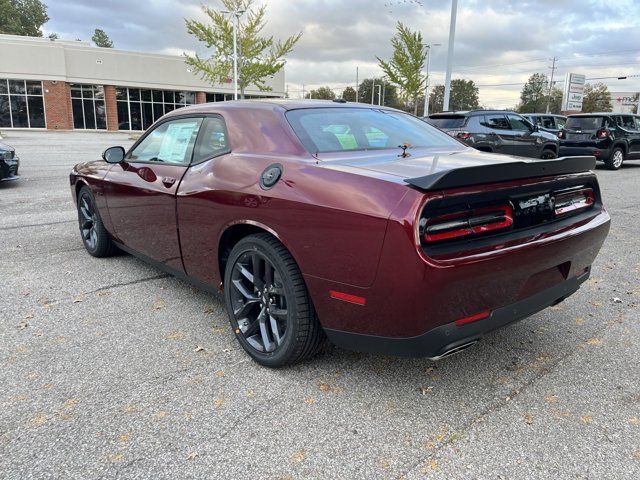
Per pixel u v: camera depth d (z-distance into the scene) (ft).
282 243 8.92
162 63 129.70
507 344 10.95
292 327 9.02
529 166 8.10
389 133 11.27
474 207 7.72
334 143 10.00
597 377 9.59
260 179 9.37
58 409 8.36
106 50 121.90
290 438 7.71
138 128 131.34
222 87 140.05
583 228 9.32
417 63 77.41
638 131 49.42
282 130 10.02
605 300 13.61
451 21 58.49
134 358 10.12
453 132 36.32
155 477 6.87
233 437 7.72
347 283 7.95
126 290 13.91
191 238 11.25
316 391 9.00
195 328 11.56
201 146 11.52
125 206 13.80
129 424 8.00
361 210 7.60
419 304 7.30
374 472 7.02
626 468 7.12
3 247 18.08
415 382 9.34
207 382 9.26
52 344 10.66
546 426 8.07
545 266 8.60
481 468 7.11
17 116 115.14
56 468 7.00
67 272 15.39
